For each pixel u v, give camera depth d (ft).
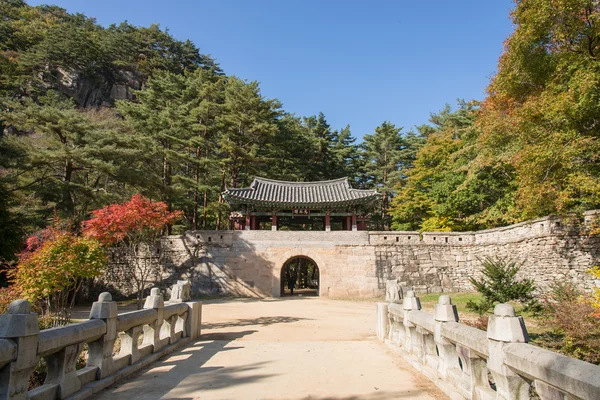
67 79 178.40
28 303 13.93
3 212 58.18
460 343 17.31
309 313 58.29
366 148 160.76
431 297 74.59
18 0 221.46
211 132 113.80
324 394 18.35
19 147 69.10
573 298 33.37
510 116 54.03
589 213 55.88
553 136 43.62
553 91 45.80
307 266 133.08
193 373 22.15
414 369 23.32
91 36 188.55
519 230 71.31
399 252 85.25
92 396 17.54
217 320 50.60
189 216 124.77
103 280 84.58
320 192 93.25
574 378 10.15
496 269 44.27
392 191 140.97
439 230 98.58
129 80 204.23
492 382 22.04
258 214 89.51
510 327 13.87
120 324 20.79
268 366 24.11
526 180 47.80
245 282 83.61
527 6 47.34
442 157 107.14
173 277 84.33
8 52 167.63
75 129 73.72
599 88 39.99
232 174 119.75
